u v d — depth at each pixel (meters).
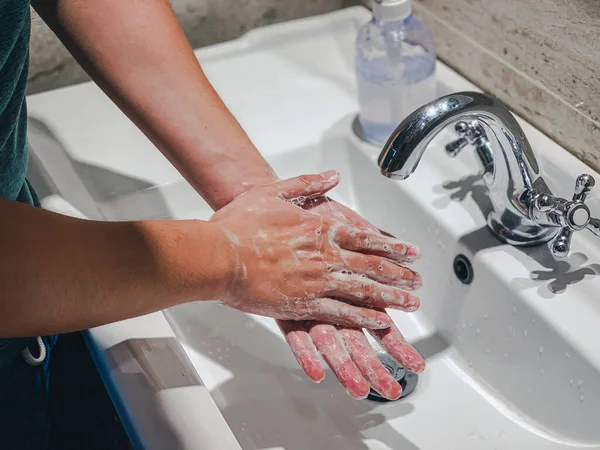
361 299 0.61
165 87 0.68
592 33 0.66
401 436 0.67
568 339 0.61
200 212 0.85
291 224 0.61
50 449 0.83
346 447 0.66
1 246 0.48
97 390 0.81
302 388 0.70
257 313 0.60
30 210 0.50
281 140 0.86
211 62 0.97
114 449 0.82
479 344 0.72
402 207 0.79
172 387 0.56
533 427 0.66
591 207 0.69
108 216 0.81
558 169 0.72
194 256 0.55
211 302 0.76
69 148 0.87
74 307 0.51
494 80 0.81
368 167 0.84
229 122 0.69
